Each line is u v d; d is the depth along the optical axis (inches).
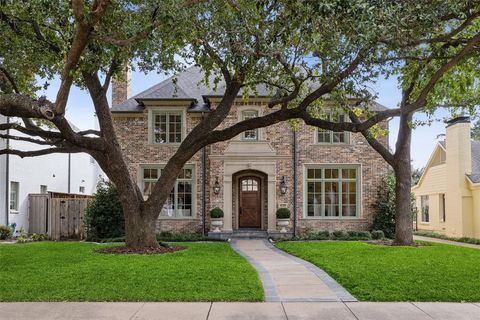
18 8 431.5
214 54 443.5
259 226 895.1
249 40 423.2
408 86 585.3
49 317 277.9
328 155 861.8
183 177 874.1
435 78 443.5
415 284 359.3
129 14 418.3
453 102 598.5
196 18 407.5
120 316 279.7
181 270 413.1
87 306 303.3
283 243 712.4
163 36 414.0
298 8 355.9
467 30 490.0
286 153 860.0
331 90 489.7
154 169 874.1
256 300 316.8
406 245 639.8
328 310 293.7
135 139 871.1
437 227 1064.2
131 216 568.7
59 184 1047.6
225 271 411.5
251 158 853.2
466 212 900.0
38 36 489.1
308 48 457.4
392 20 338.6
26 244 681.6
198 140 558.6
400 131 655.1
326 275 413.7
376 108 868.0
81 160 1188.5
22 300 317.7
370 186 859.4
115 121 875.4
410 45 388.2
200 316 279.4
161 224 863.1
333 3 303.4
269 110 857.5
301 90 630.5
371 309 295.9
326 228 853.8
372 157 861.8
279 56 441.4
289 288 358.6
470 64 485.7
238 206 896.3
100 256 507.2
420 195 1192.2
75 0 311.3
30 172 906.7
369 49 410.3
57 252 556.1
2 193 809.5
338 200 862.5
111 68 525.3
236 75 499.8
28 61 522.6
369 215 854.5
